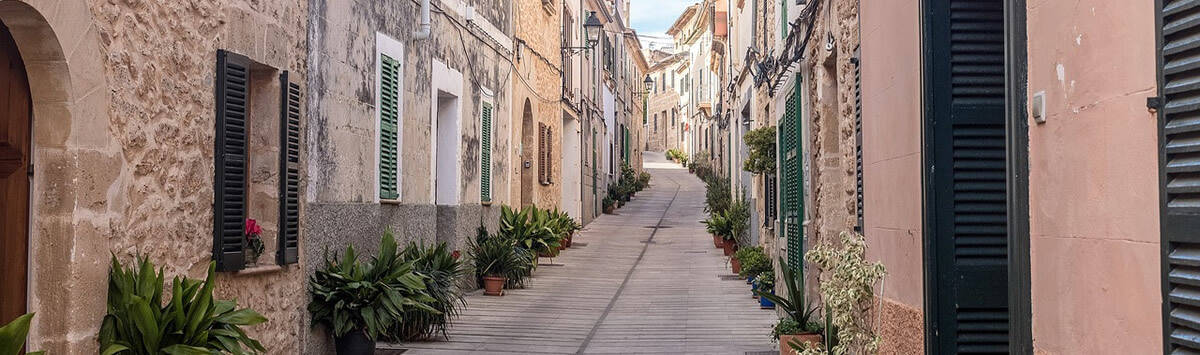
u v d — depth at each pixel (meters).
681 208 36.03
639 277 17.00
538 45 20.98
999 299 5.16
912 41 5.49
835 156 8.95
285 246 7.68
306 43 8.23
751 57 17.48
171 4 6.00
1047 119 3.83
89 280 5.13
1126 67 3.10
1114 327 3.22
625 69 44.84
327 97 8.71
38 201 4.99
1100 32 3.30
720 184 24.64
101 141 5.22
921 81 5.28
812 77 9.97
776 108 13.73
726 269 18.38
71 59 4.91
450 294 10.42
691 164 54.16
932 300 5.18
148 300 5.30
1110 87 3.22
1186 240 2.71
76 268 5.01
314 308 8.41
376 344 9.73
